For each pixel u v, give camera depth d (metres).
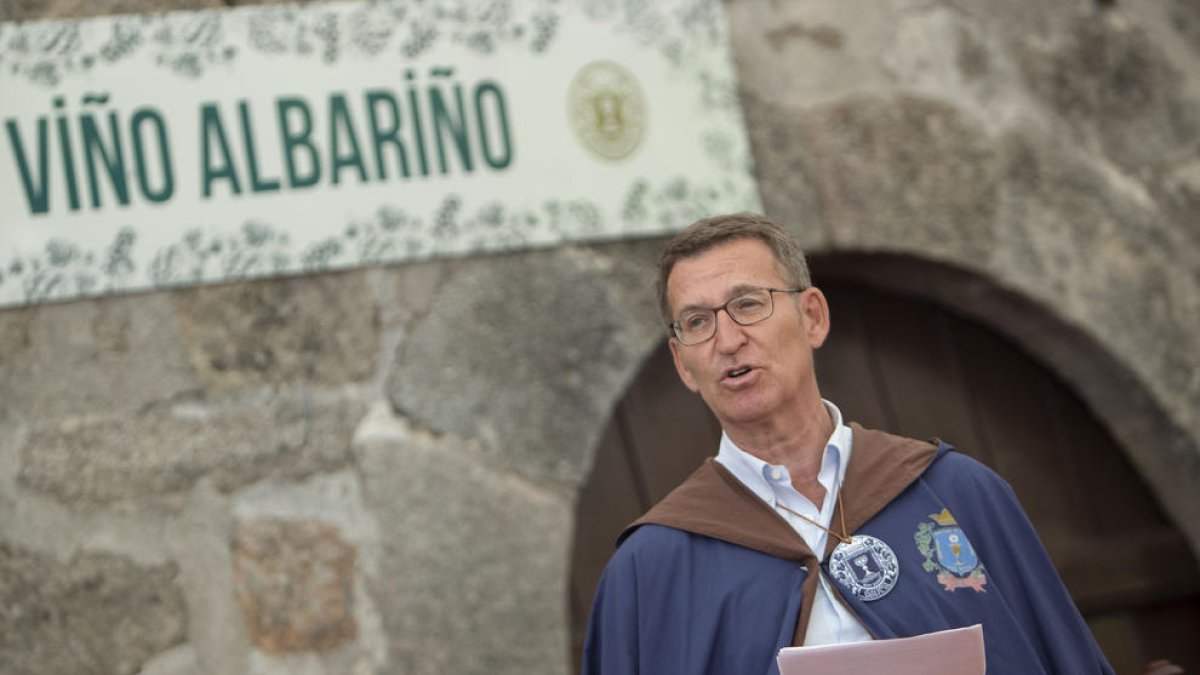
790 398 4.01
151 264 6.15
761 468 4.05
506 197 6.62
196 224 6.22
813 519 4.00
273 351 6.27
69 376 6.04
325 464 6.23
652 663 3.93
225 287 6.27
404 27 6.62
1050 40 7.87
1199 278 7.81
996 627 3.78
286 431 6.21
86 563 5.89
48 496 5.92
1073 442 7.96
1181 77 8.08
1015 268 7.45
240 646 5.97
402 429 6.35
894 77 7.53
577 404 6.59
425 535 6.25
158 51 6.30
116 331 6.12
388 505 6.24
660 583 4.00
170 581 5.96
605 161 6.79
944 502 3.98
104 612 5.87
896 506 3.97
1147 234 7.75
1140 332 7.62
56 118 6.15
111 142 6.19
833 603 3.85
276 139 6.37
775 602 3.85
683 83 7.01
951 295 7.71
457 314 6.52
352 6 6.57
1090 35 7.96
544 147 6.71
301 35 6.48
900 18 7.64
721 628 3.88
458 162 6.58
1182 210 7.88
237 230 6.25
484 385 6.48
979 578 3.84
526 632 6.26
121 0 6.31
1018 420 7.88
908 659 3.43
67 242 6.09
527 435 6.49
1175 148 7.95
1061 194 7.64
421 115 6.57
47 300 6.05
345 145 6.45
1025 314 7.63
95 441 6.01
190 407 6.14
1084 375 7.85
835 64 7.45
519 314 6.60
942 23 7.69
